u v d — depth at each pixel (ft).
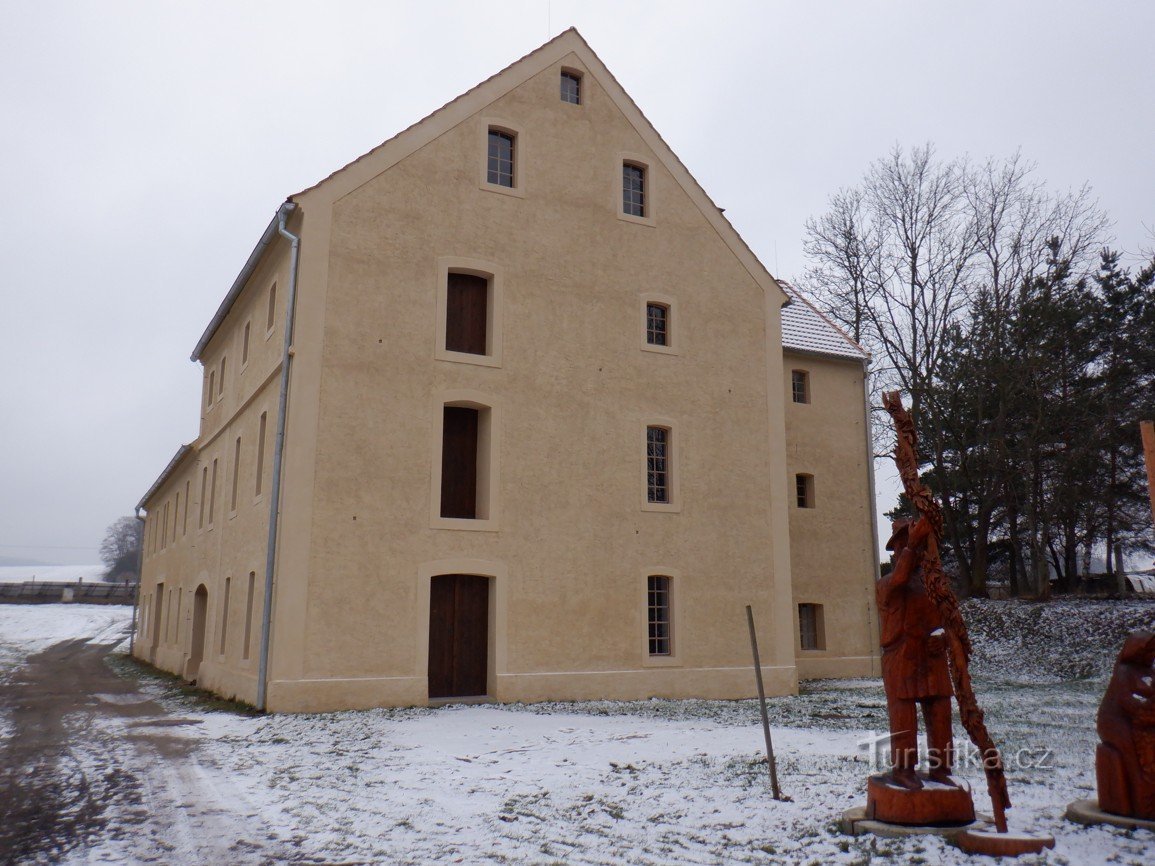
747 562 70.54
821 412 90.12
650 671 64.64
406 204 62.13
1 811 29.04
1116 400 107.65
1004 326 111.04
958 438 116.26
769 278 76.74
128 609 205.57
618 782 32.58
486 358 63.00
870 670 86.17
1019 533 122.11
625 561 65.46
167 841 25.41
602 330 67.97
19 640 144.66
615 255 69.77
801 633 85.56
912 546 23.54
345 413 57.52
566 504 64.03
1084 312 112.37
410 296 61.05
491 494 61.41
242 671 59.67
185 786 32.78
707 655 67.26
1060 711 53.26
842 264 120.06
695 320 72.43
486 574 60.34
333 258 59.06
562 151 69.21
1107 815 23.15
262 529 58.80
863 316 119.03
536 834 25.67
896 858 21.31
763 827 25.17
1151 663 23.68
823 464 88.94
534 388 64.39
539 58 69.82
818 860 21.74
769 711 56.24
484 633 61.16
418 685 56.59
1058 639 90.84
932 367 113.29
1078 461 105.70
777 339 76.07
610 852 23.57
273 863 23.27
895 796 23.32
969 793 23.47
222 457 77.46
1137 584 140.05
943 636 24.02
